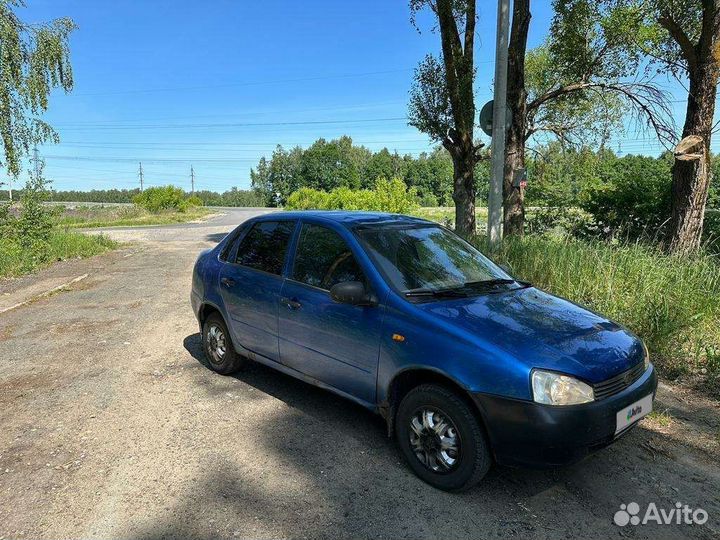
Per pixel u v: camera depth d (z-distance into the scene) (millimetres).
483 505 2979
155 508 2973
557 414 2725
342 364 3705
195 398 4578
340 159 103625
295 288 4105
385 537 2709
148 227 35375
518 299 3689
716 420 4027
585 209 12078
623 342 3248
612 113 14016
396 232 4125
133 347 6164
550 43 13742
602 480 3242
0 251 13203
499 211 9281
